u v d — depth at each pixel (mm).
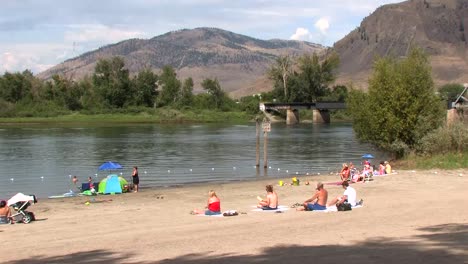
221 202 31281
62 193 42031
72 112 191250
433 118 51719
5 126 145375
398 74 52000
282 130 129750
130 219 25656
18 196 25781
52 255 17609
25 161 64500
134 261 16062
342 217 23484
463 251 15438
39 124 156750
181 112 187375
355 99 56188
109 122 170375
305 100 187125
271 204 26938
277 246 17266
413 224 20969
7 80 199500
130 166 59625
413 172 43656
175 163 62312
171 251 17312
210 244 18156
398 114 52031
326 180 42469
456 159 47312
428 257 14766
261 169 56625
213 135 110562
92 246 18891
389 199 29609
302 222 22422
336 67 189500
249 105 190000
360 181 38906
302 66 187250
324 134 113812
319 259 15031
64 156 69875
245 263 14945
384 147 54062
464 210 24688
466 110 59156
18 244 19828
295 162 62906
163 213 27578
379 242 17281
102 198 35688
